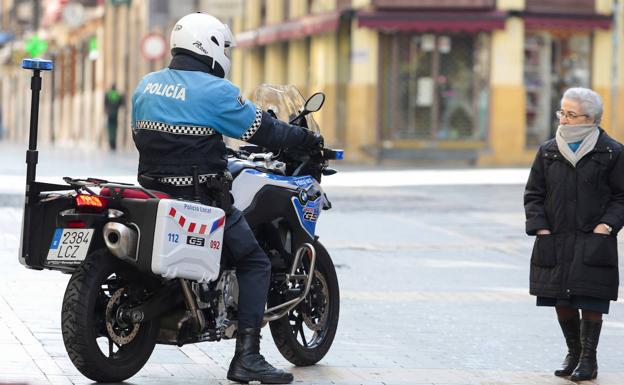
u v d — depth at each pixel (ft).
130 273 58.54
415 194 182.80
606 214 65.57
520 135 275.39
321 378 64.13
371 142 276.41
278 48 321.93
